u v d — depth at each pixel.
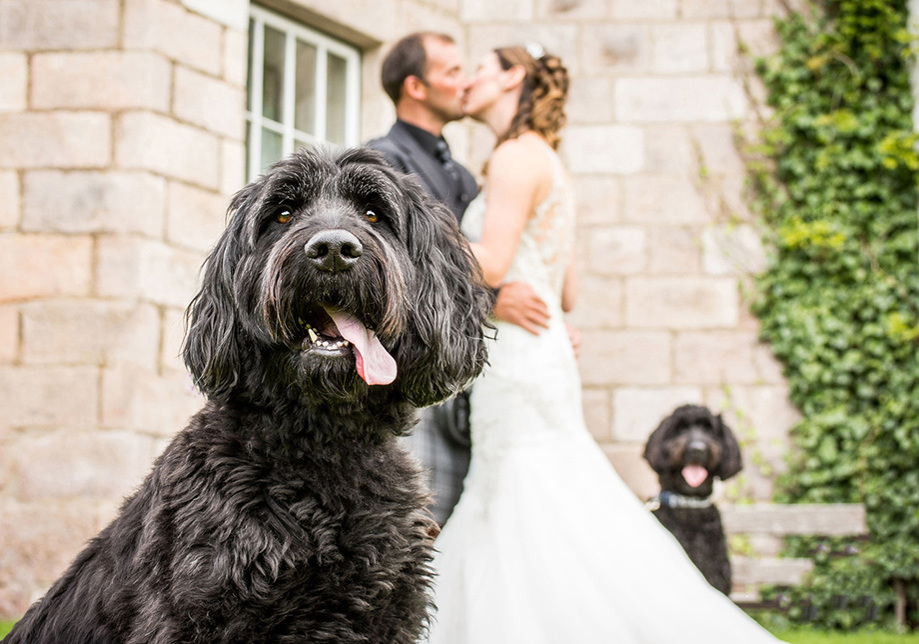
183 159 6.76
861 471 8.57
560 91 4.39
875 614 8.11
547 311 4.15
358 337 2.73
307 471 2.70
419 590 2.72
